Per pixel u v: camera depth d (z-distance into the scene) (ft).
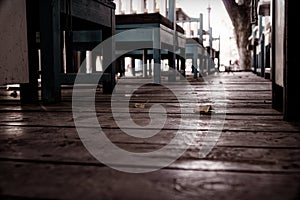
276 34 4.50
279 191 1.51
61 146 2.43
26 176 1.74
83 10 6.27
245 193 1.49
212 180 1.66
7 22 4.48
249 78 15.78
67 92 8.27
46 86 5.54
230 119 3.71
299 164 1.93
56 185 1.61
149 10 17.53
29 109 4.80
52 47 5.50
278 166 1.89
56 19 5.58
